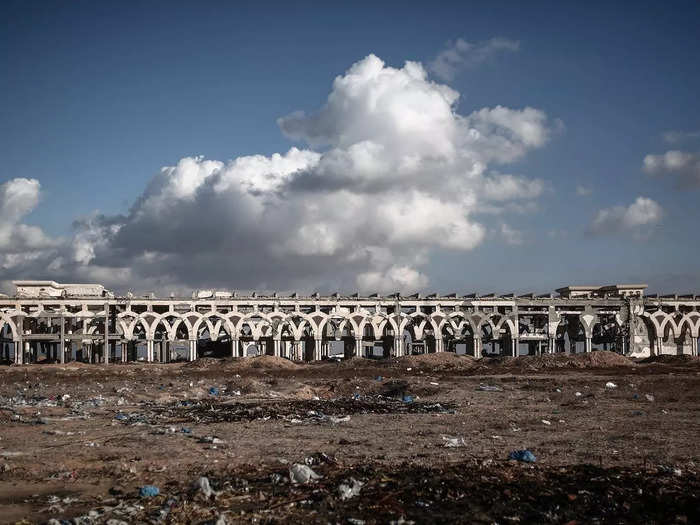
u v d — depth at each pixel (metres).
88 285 119.75
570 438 33.78
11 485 24.05
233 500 21.33
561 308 139.00
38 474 25.67
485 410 46.81
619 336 138.50
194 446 31.98
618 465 26.23
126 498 21.89
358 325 123.50
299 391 62.12
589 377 72.94
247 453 30.05
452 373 86.12
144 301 114.12
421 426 38.88
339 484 22.62
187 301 116.38
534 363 92.94
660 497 20.59
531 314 134.00
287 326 130.38
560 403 50.75
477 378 74.06
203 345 135.12
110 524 18.70
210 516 19.55
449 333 135.38
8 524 19.05
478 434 35.38
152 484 23.83
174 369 94.50
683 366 90.94
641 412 44.50
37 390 64.25
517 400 53.31
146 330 113.62
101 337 111.12
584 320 134.50
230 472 25.55
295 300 121.25
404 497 21.25
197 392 62.19
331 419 41.41
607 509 19.62
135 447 31.77
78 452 30.42
